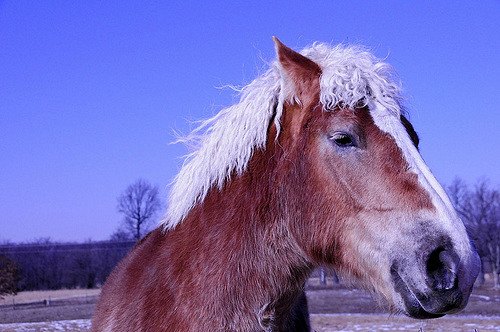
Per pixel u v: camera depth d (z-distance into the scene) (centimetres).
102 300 402
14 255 4409
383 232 313
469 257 298
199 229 352
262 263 339
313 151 334
